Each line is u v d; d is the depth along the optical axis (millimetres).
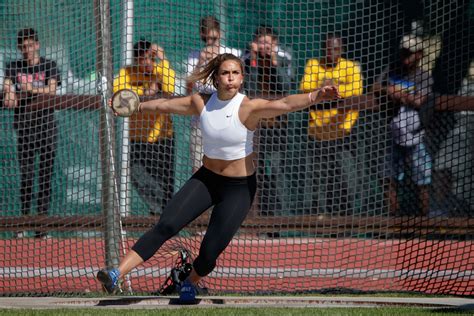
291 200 25328
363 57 24656
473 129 24609
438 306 17766
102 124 20719
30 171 23859
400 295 20062
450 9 21906
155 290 20703
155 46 22109
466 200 25297
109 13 20812
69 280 21625
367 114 24016
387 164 25094
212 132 16641
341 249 24500
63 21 23078
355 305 18109
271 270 22484
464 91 22969
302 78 23766
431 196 25281
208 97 16938
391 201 25297
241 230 23062
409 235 23922
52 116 23688
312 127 24375
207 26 22422
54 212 24125
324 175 25234
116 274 16344
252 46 23484
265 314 15727
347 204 25141
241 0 24219
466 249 24281
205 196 16906
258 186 24891
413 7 22828
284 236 24188
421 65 23062
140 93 22047
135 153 23250
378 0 24750
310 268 22453
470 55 22594
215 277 21719
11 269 22578
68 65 23094
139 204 23391
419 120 23797
